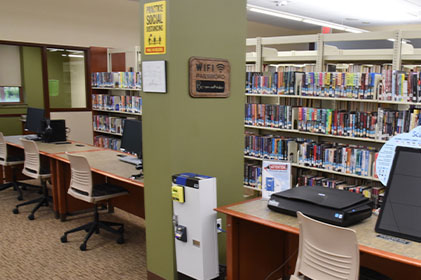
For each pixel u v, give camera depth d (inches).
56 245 149.3
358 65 192.5
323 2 354.9
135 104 250.7
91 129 322.3
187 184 102.0
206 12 111.7
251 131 207.5
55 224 172.2
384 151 87.5
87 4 302.5
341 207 81.4
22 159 204.5
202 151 115.9
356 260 71.6
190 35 108.7
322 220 82.8
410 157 78.2
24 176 235.8
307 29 517.3
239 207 97.3
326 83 162.6
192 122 112.3
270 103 197.8
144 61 112.6
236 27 120.5
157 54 108.3
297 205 89.0
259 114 189.6
